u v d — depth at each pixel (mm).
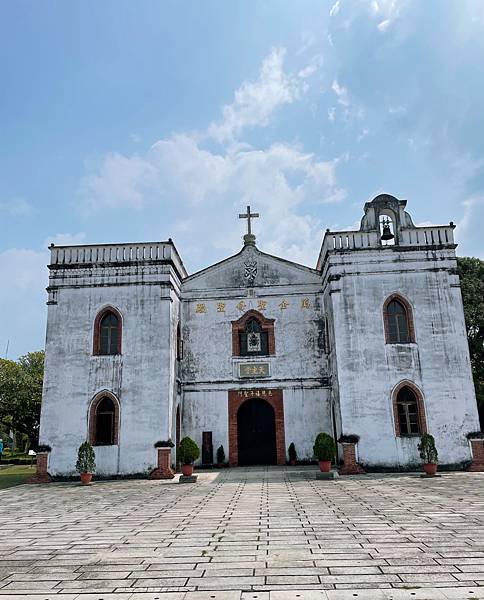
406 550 8602
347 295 23094
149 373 22562
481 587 6703
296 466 24266
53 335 23219
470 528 10164
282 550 8805
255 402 25828
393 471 21391
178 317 25500
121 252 23984
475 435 21484
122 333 23047
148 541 9781
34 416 38906
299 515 12062
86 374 22734
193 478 19859
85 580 7484
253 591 6797
